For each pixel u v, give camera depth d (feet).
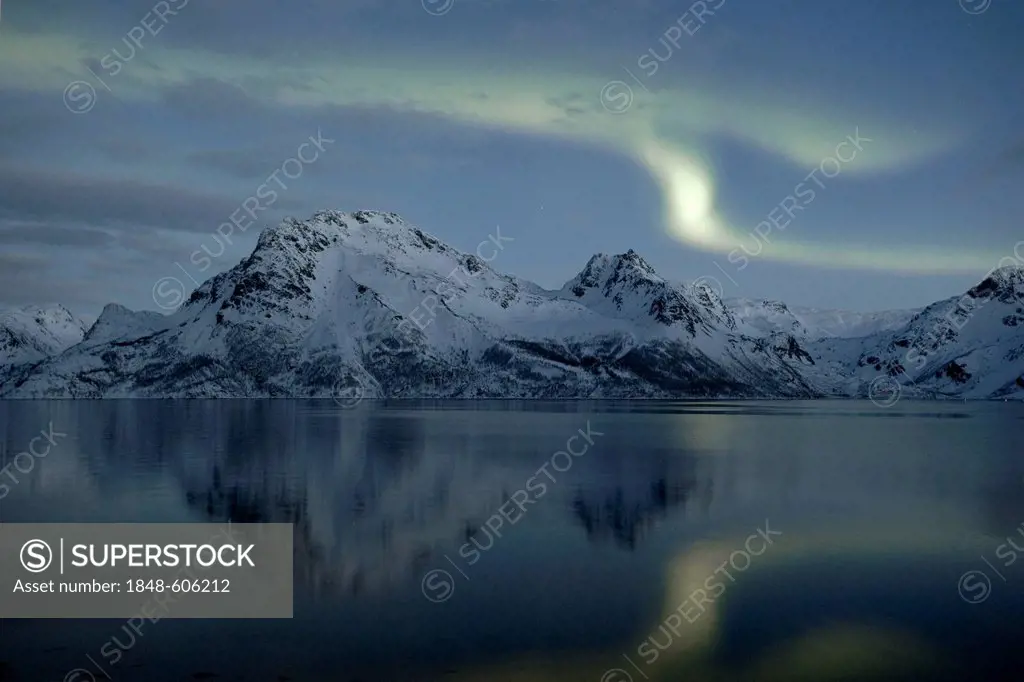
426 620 121.80
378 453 341.21
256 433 450.71
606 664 106.11
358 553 160.66
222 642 113.60
